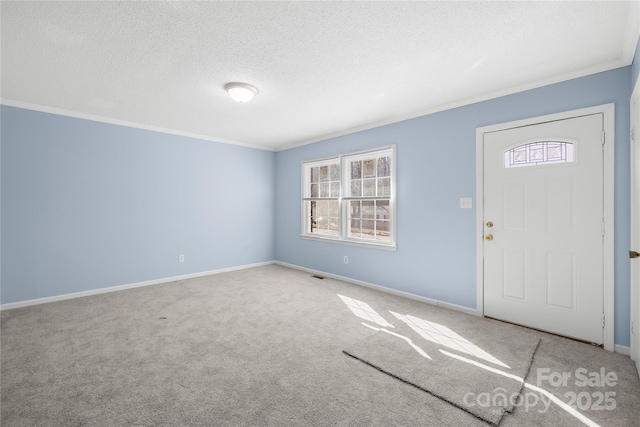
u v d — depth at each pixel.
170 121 4.02
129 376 1.96
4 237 3.27
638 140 2.04
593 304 2.43
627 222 2.28
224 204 5.08
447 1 1.67
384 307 3.33
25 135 3.35
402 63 2.39
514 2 1.69
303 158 5.23
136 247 4.16
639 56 1.88
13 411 1.62
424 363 2.13
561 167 2.56
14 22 1.84
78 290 3.71
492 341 2.48
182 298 3.63
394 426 1.53
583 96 2.46
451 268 3.28
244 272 5.05
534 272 2.72
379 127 3.99
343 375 1.99
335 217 4.80
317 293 3.85
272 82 2.74
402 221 3.73
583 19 1.84
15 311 3.18
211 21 1.85
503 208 2.90
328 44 2.11
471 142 3.10
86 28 1.92
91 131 3.77
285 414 1.62
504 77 2.63
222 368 2.07
